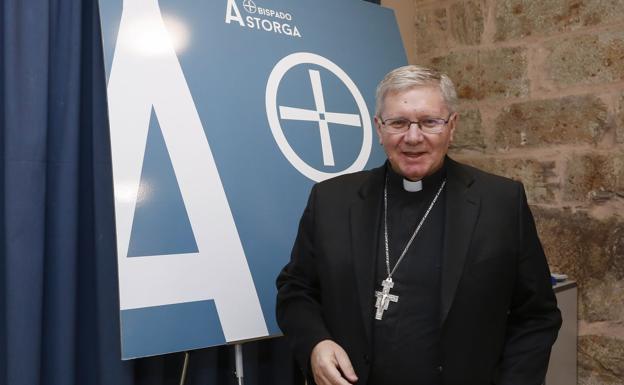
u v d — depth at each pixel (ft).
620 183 7.26
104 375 5.88
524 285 4.42
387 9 7.57
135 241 4.87
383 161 6.78
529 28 8.05
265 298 5.48
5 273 5.44
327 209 4.81
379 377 4.31
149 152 5.07
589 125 7.52
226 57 5.74
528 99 8.13
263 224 5.60
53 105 5.80
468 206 4.41
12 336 5.36
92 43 5.99
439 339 4.16
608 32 7.30
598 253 7.51
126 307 4.75
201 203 5.26
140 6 5.29
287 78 6.18
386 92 4.31
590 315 7.61
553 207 7.95
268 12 6.26
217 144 5.48
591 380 7.65
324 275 4.60
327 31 6.76
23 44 5.45
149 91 5.17
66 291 5.79
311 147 6.17
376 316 4.35
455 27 8.95
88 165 6.11
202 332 5.07
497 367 4.40
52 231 5.80
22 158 5.41
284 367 7.16
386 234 4.62
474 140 8.80
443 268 4.23
